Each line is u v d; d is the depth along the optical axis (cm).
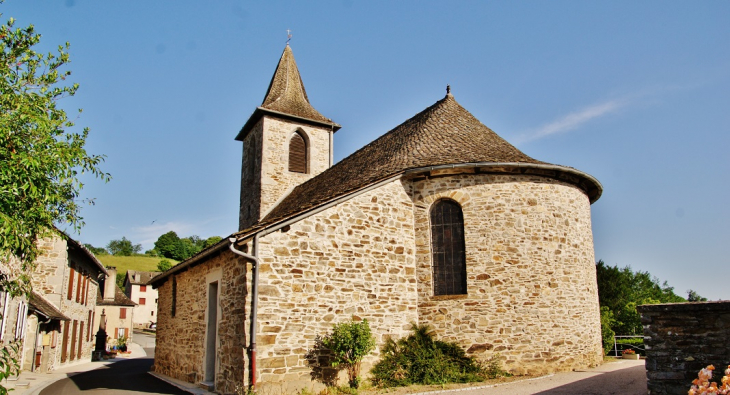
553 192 1384
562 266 1345
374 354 1196
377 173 1445
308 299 1123
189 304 1570
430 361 1188
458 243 1334
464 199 1338
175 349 1694
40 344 1922
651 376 695
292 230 1137
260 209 2333
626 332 2395
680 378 673
